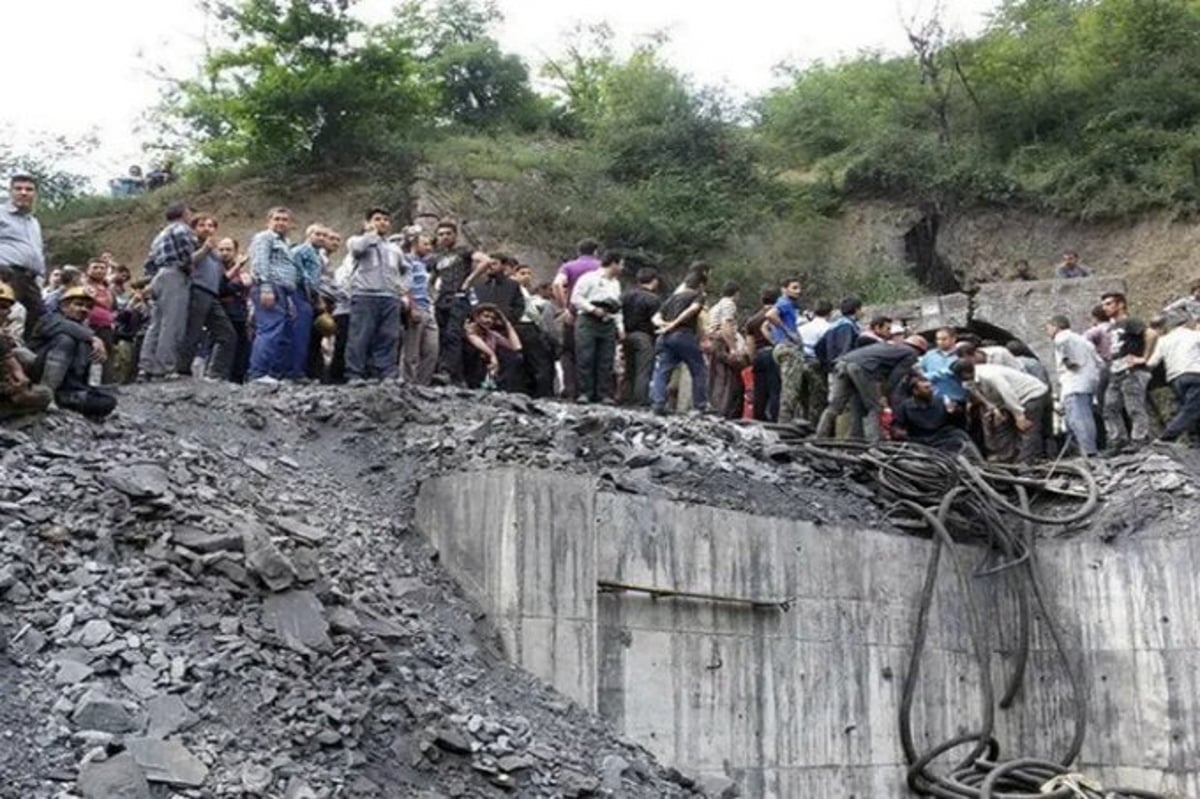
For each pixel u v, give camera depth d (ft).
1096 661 46.14
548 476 35.40
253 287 44.70
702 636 38.37
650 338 52.60
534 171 109.29
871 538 43.16
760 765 38.93
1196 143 100.89
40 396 33.06
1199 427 53.36
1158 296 96.43
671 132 116.88
